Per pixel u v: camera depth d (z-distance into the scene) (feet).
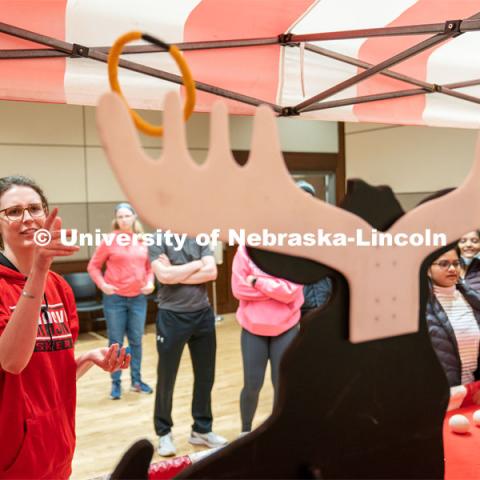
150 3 5.64
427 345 2.63
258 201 2.19
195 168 2.07
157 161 2.00
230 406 12.08
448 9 6.28
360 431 2.49
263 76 6.95
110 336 12.84
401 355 2.56
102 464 9.45
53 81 5.95
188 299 9.39
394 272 2.51
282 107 7.48
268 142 2.20
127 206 12.70
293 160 23.81
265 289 8.73
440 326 6.41
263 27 6.32
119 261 12.63
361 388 2.48
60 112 20.63
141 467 2.41
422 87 7.90
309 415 2.39
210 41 6.24
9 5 5.28
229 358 16.19
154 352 17.10
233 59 6.63
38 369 4.26
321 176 25.03
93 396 12.91
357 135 24.25
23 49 5.66
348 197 2.44
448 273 6.59
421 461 2.64
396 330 2.53
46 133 20.48
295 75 7.14
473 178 2.66
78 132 20.98
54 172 20.68
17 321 3.57
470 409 5.53
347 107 7.89
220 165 2.11
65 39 5.71
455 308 6.72
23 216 4.24
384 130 23.16
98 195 21.42
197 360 9.92
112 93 1.91
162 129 2.08
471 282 7.63
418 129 21.91
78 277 20.15
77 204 21.08
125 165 1.95
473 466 4.14
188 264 9.21
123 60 5.98
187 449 9.82
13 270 4.35
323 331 2.40
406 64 7.69
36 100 5.95
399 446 2.58
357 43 7.06
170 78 6.26
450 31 5.68
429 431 2.65
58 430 4.39
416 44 6.58
